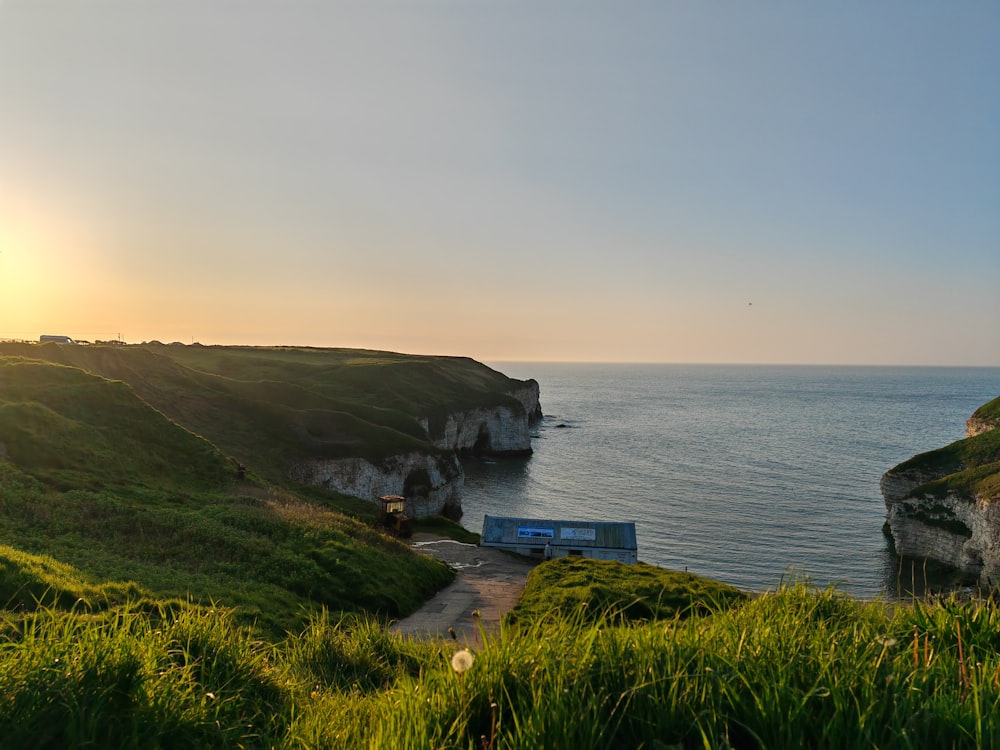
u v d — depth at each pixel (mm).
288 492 57438
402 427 101250
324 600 28406
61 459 41438
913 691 4352
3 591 16938
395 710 5277
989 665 4738
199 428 74875
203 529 32938
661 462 123438
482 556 51062
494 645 5688
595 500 93000
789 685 4453
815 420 199125
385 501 57875
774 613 6867
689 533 73875
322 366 143875
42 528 28891
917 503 68125
